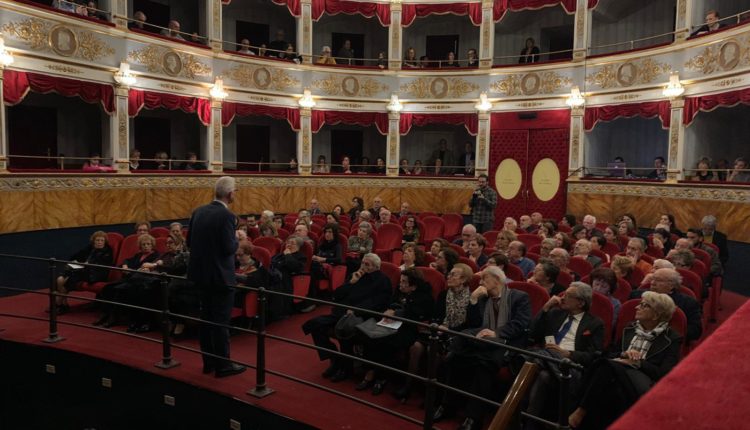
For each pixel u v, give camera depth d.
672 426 0.98
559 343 4.84
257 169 19.58
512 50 19.70
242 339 6.71
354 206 13.86
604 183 15.00
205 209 5.29
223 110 16.30
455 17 20.30
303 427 4.44
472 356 4.62
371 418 4.58
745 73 11.55
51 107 14.82
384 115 18.53
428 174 19.42
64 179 12.04
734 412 1.02
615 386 4.05
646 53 14.32
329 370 5.53
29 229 11.31
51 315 6.36
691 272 6.49
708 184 12.01
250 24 19.44
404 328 5.26
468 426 4.40
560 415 3.40
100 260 7.93
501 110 17.53
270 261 7.78
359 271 6.12
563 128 16.48
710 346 1.41
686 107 13.26
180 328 6.70
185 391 5.23
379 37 20.83
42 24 11.66
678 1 13.47
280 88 17.41
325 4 17.92
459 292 5.43
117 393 5.72
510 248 7.41
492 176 17.80
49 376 6.16
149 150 17.22
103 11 13.11
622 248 9.45
